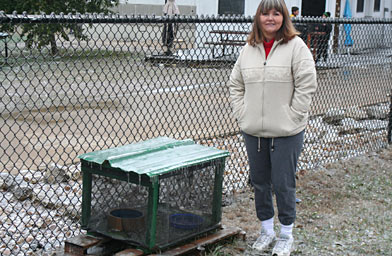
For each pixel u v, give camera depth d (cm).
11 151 690
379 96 969
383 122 880
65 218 498
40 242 452
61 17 389
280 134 384
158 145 409
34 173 570
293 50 379
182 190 376
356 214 514
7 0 1798
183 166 370
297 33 382
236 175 620
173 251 373
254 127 390
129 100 1062
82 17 402
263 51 387
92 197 382
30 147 710
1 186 552
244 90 409
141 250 366
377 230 469
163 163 368
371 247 427
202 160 384
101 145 730
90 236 385
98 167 372
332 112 872
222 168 405
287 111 383
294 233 456
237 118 407
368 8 2180
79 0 1880
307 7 1939
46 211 513
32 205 517
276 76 380
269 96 383
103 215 379
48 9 1805
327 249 423
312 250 420
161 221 365
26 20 374
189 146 418
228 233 414
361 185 612
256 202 419
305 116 389
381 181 632
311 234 457
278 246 400
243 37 1196
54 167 570
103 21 415
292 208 402
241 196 560
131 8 2242
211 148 413
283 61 379
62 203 489
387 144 805
